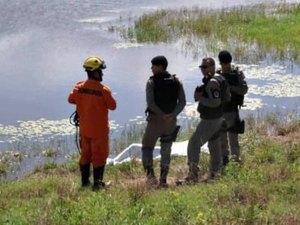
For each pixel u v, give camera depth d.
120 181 27.12
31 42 71.19
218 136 26.06
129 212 18.16
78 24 81.50
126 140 37.84
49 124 42.69
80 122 25.89
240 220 17.88
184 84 52.56
